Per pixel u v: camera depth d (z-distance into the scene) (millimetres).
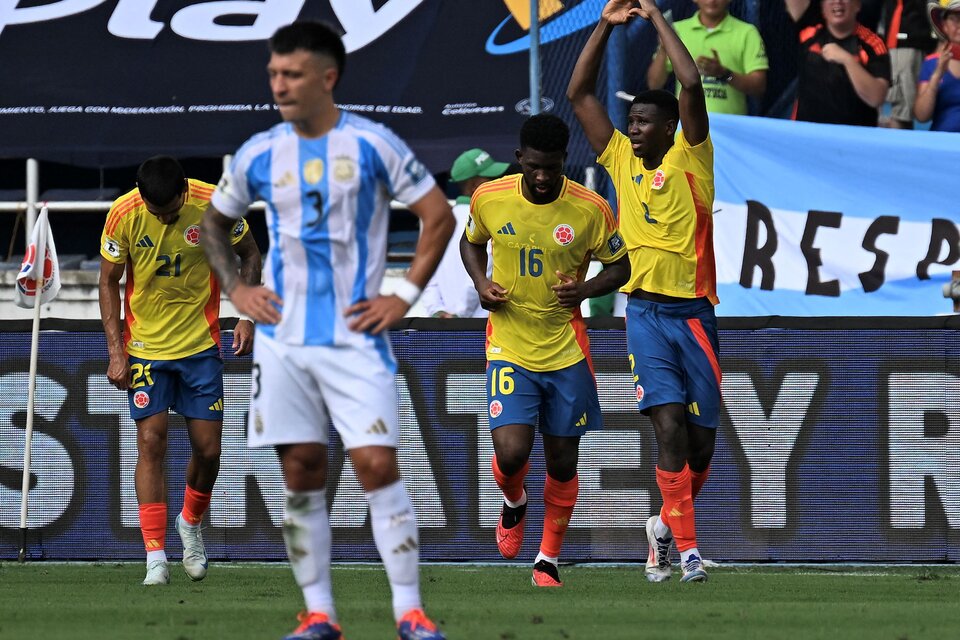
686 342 22297
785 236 35281
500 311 21859
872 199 35250
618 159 22938
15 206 40688
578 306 22125
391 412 13055
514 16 39469
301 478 13375
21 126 39781
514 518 22922
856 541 25656
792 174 35438
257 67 40250
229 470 26609
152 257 22453
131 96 40094
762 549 25812
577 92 23219
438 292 33688
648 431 26125
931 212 35125
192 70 40281
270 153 13180
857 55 37625
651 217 22312
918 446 25594
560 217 21406
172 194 21875
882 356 25656
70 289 39594
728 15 37906
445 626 15891
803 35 37906
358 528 26391
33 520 26875
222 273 13492
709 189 22328
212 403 23000
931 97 37594
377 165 13039
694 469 23250
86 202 40750
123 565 25984
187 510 23172
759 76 37750
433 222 13227
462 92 38688
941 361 25547
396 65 39312
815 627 16016
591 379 22141
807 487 25750
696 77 21750
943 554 25531
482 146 37656
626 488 26156
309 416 13242
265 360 13195
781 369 25828
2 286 39719
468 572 24750
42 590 21094
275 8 40750
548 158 20609
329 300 13008
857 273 35094
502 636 14805
